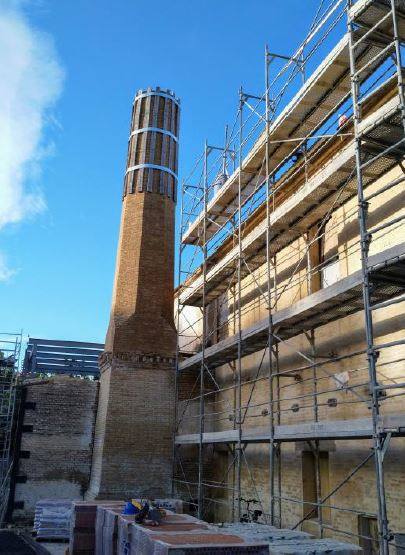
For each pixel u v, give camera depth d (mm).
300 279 15711
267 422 16531
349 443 12375
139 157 24172
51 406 21047
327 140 14672
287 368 15703
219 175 22391
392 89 12062
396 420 8305
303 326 14391
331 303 12336
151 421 19781
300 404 14750
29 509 19703
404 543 8930
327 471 13625
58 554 14242
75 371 31062
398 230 11727
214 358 18859
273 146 16422
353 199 13680
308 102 14469
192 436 18344
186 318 25469
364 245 9547
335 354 13422
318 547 7066
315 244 15523
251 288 19594
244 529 9008
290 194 16656
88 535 11656
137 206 23078
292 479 14672
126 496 18562
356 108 10453
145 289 21578
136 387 19984
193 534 7434
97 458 19797
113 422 19312
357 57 12500
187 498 19344
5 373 22125
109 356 20359
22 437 20438
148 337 20797
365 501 11617
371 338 9008
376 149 10883
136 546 7859
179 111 26141
